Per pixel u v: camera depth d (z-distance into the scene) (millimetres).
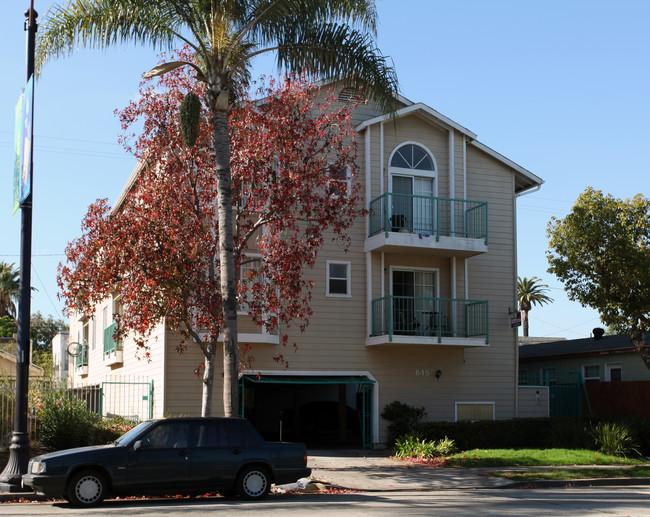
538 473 16891
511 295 24953
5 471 13125
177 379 20688
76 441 16172
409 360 23438
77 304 16250
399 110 23719
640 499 13352
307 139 17656
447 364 23891
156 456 12109
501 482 15875
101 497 11727
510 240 25219
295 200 16828
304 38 16359
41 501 12664
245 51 16500
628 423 21500
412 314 23703
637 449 20781
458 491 14914
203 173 16984
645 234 22969
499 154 25172
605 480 16469
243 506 11633
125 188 21422
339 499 13102
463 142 24766
